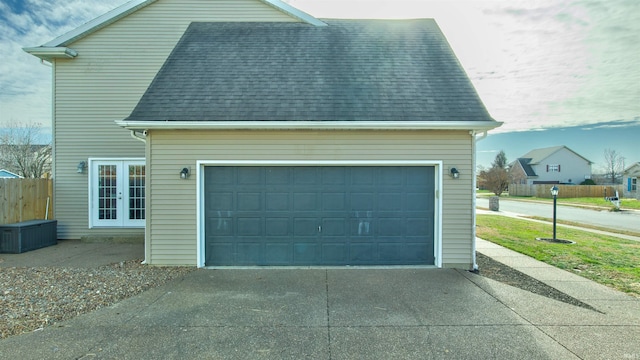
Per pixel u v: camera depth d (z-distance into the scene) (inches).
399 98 274.8
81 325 164.1
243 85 285.9
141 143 378.3
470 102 272.2
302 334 156.7
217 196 271.0
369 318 173.9
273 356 137.9
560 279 239.5
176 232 266.7
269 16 382.6
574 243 373.1
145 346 145.0
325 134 267.4
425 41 348.8
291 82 289.9
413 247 273.1
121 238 367.6
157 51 379.9
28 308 182.5
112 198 379.9
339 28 369.1
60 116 376.5
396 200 272.5
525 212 786.8
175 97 272.5
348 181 272.2
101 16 371.9
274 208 271.1
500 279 239.0
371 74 300.7
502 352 140.7
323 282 231.1
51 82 378.3
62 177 377.7
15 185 340.8
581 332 158.2
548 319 172.6
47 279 232.8
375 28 371.9
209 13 382.0
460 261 266.8
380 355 138.7
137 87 378.3
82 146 377.1
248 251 271.3
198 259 265.7
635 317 175.0
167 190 266.2
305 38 350.0
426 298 201.8
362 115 258.7
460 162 267.4
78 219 379.2
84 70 376.8
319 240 272.2
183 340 150.5
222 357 137.0
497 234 436.5
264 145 267.0
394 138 267.6
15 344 144.9
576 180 2118.6
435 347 144.9
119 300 197.5
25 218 350.3
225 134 266.4
